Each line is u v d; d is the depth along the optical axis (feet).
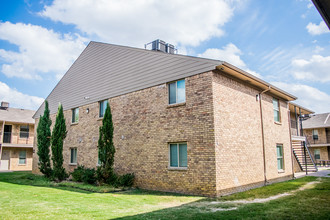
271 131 47.24
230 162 33.86
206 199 29.12
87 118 55.16
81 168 50.44
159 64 40.37
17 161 98.89
